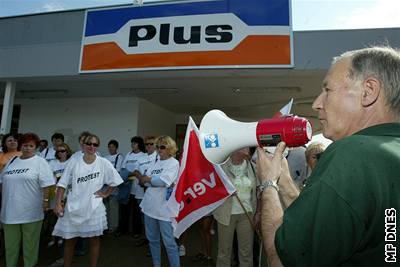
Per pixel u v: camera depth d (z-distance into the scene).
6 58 5.93
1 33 6.05
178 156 8.79
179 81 6.32
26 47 5.86
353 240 0.69
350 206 0.69
